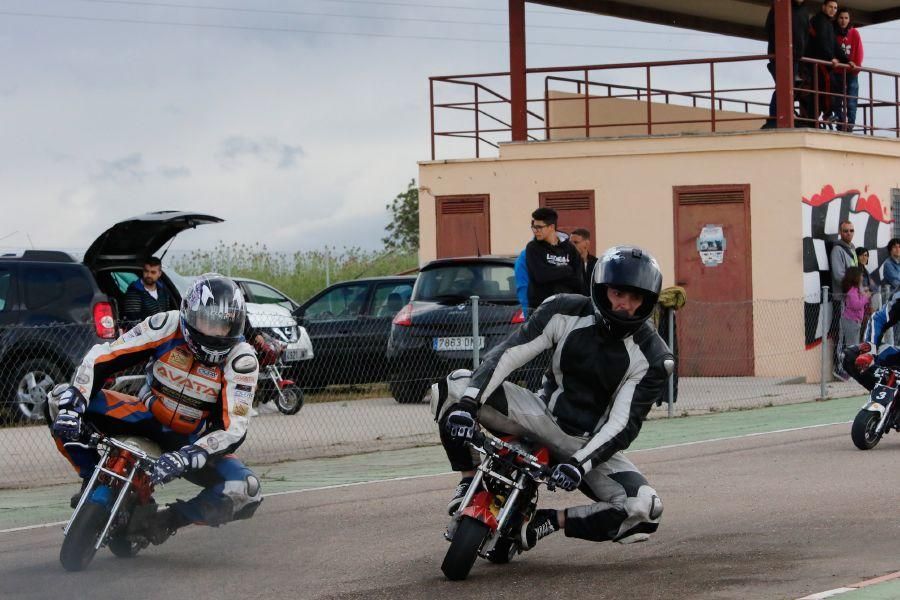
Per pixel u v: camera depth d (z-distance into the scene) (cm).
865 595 532
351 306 1761
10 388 1308
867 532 691
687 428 1283
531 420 585
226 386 611
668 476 927
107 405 614
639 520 586
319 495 865
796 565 606
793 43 1912
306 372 1634
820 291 1878
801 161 1861
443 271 1508
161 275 1473
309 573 607
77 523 596
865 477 902
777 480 895
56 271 1347
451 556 576
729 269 1898
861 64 2083
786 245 1869
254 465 1048
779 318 1866
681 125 2389
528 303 1130
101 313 1347
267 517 774
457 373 602
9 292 1325
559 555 646
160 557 648
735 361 1886
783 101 1884
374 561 634
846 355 1091
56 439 616
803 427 1268
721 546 659
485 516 572
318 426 1309
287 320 1582
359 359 1659
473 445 573
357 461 1067
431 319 1468
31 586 580
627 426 571
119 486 601
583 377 580
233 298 597
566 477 559
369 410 1449
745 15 2356
